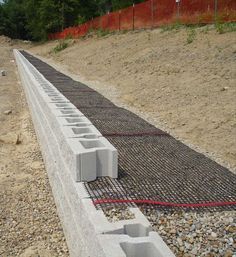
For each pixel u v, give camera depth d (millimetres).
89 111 7805
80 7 43344
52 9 43469
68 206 4062
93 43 23766
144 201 3512
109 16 24922
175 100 8922
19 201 5242
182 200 3664
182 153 5297
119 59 16156
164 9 17891
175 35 15578
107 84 12859
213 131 6770
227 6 13938
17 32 53625
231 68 9703
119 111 8062
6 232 4473
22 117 10234
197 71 10453
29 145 7754
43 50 34406
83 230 3271
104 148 3928
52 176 5434
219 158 5543
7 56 32125
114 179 3949
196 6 15633
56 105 6172
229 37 12227
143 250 2682
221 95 8352
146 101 9492
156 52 14047
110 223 2967
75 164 3734
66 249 4160
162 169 4539
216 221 3266
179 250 2875
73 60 21578
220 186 4086
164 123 7590
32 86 9578
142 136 6113
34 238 4375
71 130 4562
